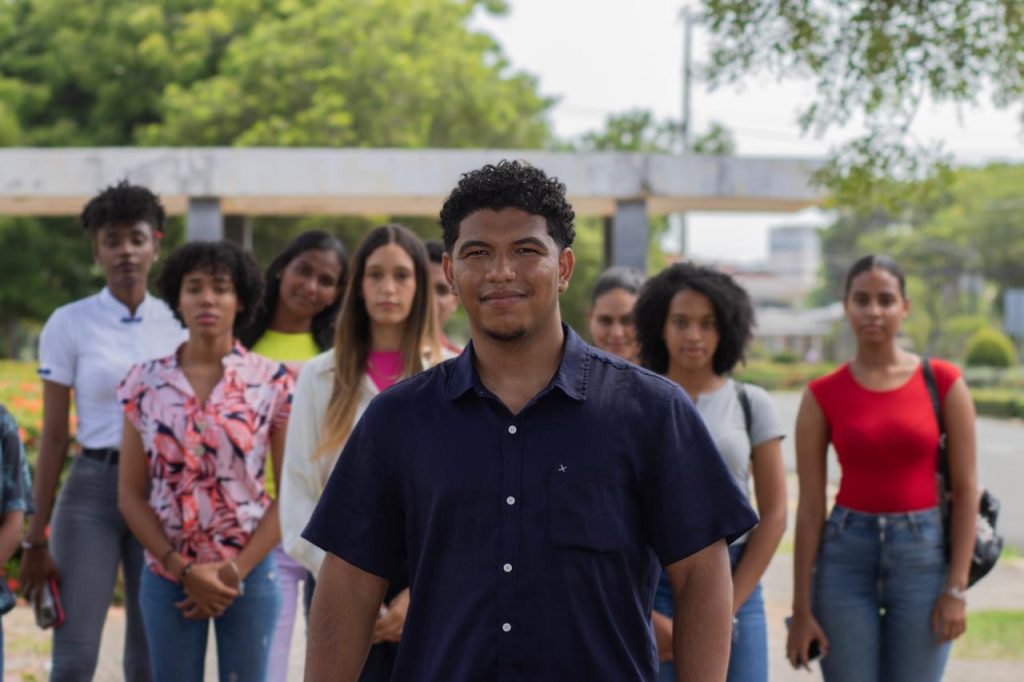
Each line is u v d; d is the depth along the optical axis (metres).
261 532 4.42
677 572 2.71
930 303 63.28
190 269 4.55
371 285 4.38
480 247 2.67
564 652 2.58
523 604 2.58
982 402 34.06
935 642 4.56
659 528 2.69
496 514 2.62
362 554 2.80
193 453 4.39
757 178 12.70
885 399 4.60
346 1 24.33
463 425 2.68
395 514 2.81
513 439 2.64
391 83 23.55
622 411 2.67
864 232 76.88
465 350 2.82
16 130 24.22
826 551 4.66
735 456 4.25
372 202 12.92
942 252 60.56
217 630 4.47
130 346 5.14
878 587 4.62
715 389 4.44
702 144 30.34
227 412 4.45
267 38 23.98
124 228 5.17
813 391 4.76
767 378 51.84
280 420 4.62
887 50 8.87
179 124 23.19
